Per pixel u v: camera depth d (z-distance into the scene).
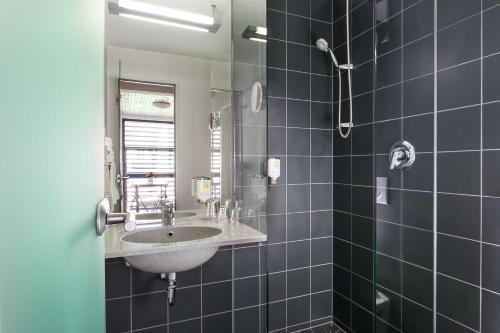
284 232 1.81
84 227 0.54
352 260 1.79
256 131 1.44
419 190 1.29
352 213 1.79
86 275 0.55
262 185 1.38
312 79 1.89
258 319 1.64
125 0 1.43
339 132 1.84
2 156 0.29
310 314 1.89
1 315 0.28
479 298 1.11
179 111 1.56
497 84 1.06
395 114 1.37
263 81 1.38
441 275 1.23
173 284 1.30
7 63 0.30
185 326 1.49
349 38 1.81
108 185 1.40
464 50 1.15
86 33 0.55
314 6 1.90
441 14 1.22
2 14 0.29
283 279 1.81
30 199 0.35
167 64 1.53
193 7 1.56
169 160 1.55
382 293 1.42
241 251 1.62
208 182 1.62
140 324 1.38
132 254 1.05
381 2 1.44
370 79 1.66
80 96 0.52
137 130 1.48
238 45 1.60
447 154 1.21
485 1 1.09
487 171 1.09
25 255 0.33
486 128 1.09
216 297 1.56
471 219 1.13
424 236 1.27
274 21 1.78
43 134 0.38
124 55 1.44
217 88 1.64
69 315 0.46
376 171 1.46
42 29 0.37
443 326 1.22
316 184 1.91
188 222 1.55
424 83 1.27
